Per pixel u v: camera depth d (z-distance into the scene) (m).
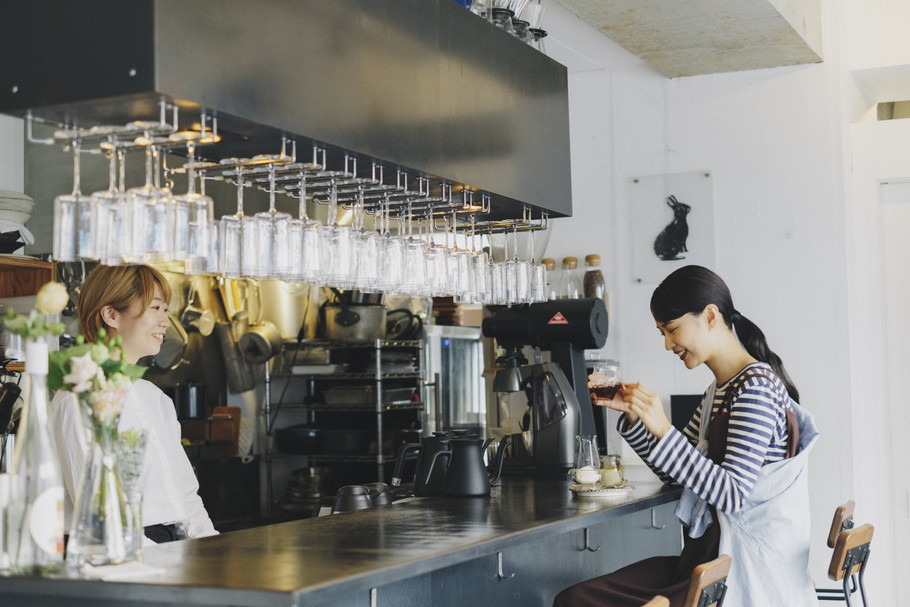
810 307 4.39
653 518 3.78
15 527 1.91
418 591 2.42
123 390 1.96
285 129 2.16
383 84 2.51
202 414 5.06
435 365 5.56
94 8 1.90
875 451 4.46
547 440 3.71
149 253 2.02
